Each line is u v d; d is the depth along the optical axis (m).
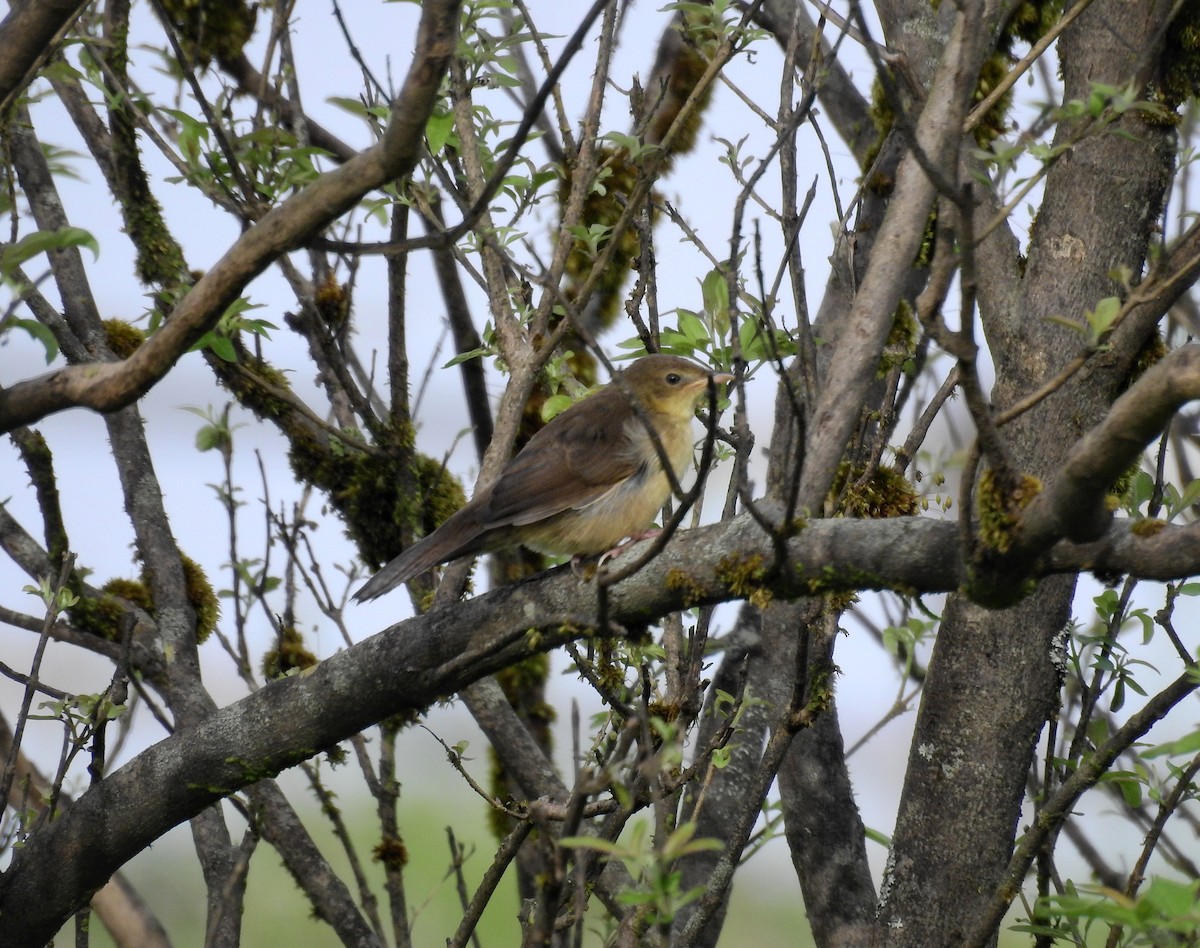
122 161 11.34
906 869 8.59
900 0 10.09
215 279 6.42
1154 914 5.07
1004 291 8.97
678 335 8.74
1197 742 5.25
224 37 12.30
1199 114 9.24
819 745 10.36
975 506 6.36
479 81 9.84
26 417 6.94
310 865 10.08
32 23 6.57
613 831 6.75
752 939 15.18
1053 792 8.48
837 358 7.90
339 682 7.92
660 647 8.50
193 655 10.38
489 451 9.41
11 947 8.50
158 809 8.22
